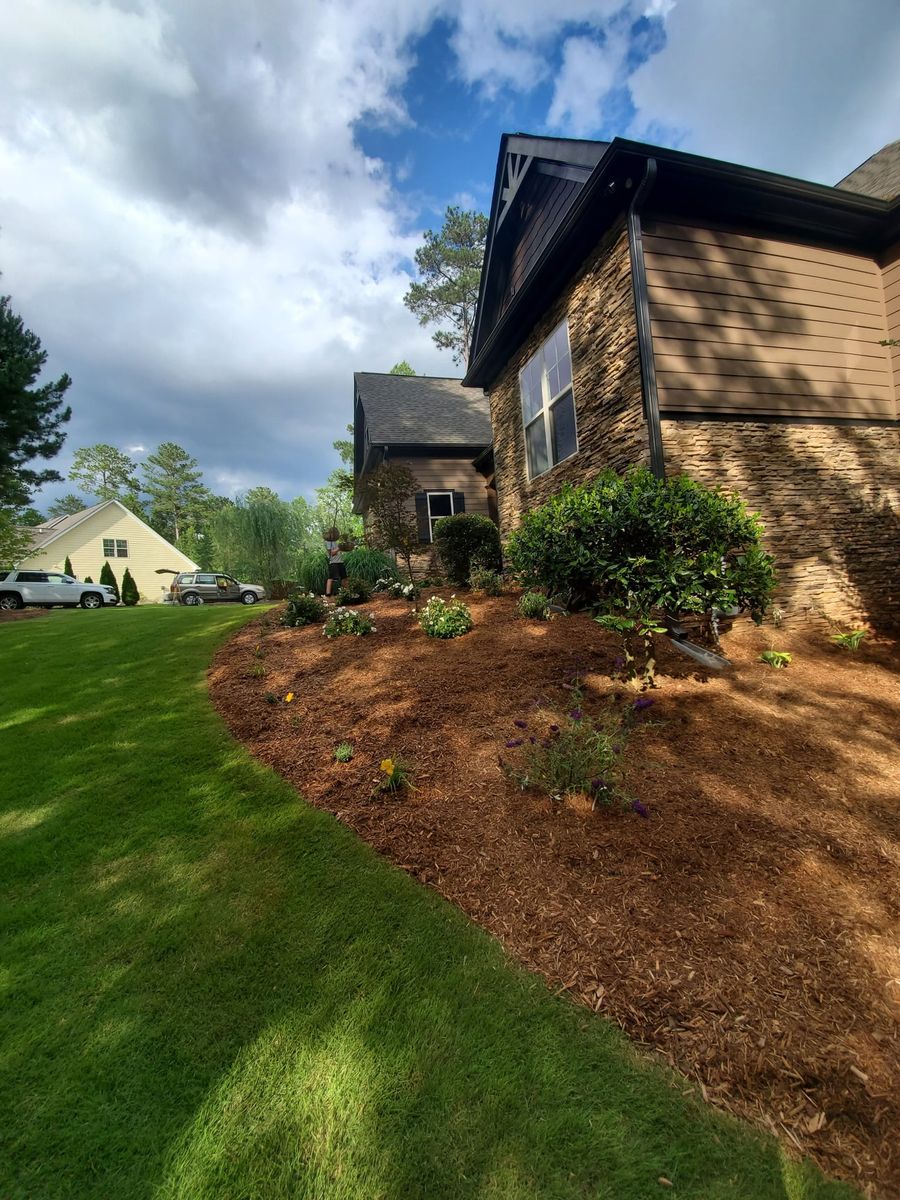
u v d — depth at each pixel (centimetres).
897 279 627
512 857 227
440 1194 116
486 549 888
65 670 572
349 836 254
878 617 602
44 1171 125
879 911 190
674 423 545
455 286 2328
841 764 289
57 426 1566
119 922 204
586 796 255
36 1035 158
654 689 382
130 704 451
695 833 231
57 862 243
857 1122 127
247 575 2783
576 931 188
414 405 1587
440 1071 142
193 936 196
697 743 309
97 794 304
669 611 374
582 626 521
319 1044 152
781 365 589
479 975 174
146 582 2914
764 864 212
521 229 898
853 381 620
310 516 3259
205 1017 162
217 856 244
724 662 436
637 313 539
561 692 379
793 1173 119
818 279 614
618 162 506
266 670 506
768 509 575
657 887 203
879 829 235
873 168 770
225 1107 137
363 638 568
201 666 553
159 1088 142
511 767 288
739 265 581
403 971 176
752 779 273
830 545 596
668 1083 138
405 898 211
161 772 327
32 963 186
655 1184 117
